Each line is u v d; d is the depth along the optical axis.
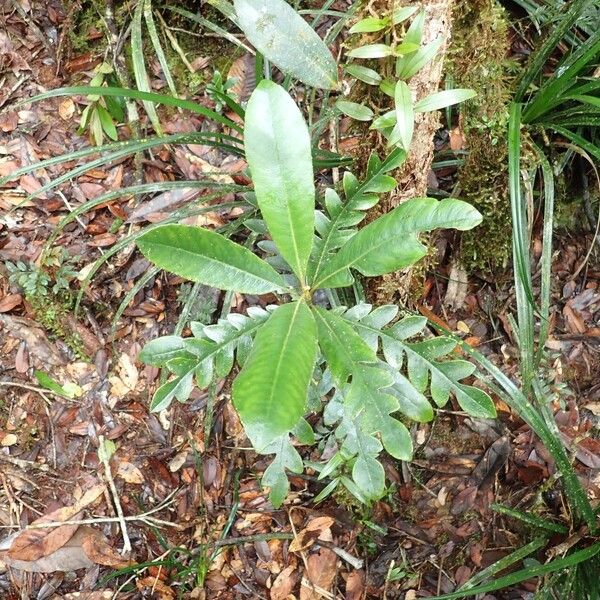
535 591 0.83
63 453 0.91
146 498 0.91
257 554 0.89
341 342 0.59
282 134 0.56
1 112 1.01
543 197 0.95
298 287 0.72
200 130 1.00
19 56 1.03
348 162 0.83
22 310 0.94
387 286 0.82
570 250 1.00
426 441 0.93
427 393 0.93
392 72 0.64
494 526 0.88
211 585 0.87
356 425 0.65
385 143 0.70
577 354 0.96
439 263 0.97
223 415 0.94
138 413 0.94
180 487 0.92
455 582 0.86
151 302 0.96
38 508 0.89
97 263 0.84
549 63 0.96
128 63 1.03
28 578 0.85
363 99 0.70
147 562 0.86
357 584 0.87
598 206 0.98
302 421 0.66
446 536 0.89
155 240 0.57
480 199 0.89
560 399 0.92
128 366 0.95
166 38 1.04
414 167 0.72
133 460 0.92
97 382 0.94
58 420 0.93
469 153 0.87
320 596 0.86
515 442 0.91
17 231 0.97
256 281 0.60
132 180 1.00
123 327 0.96
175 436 0.93
